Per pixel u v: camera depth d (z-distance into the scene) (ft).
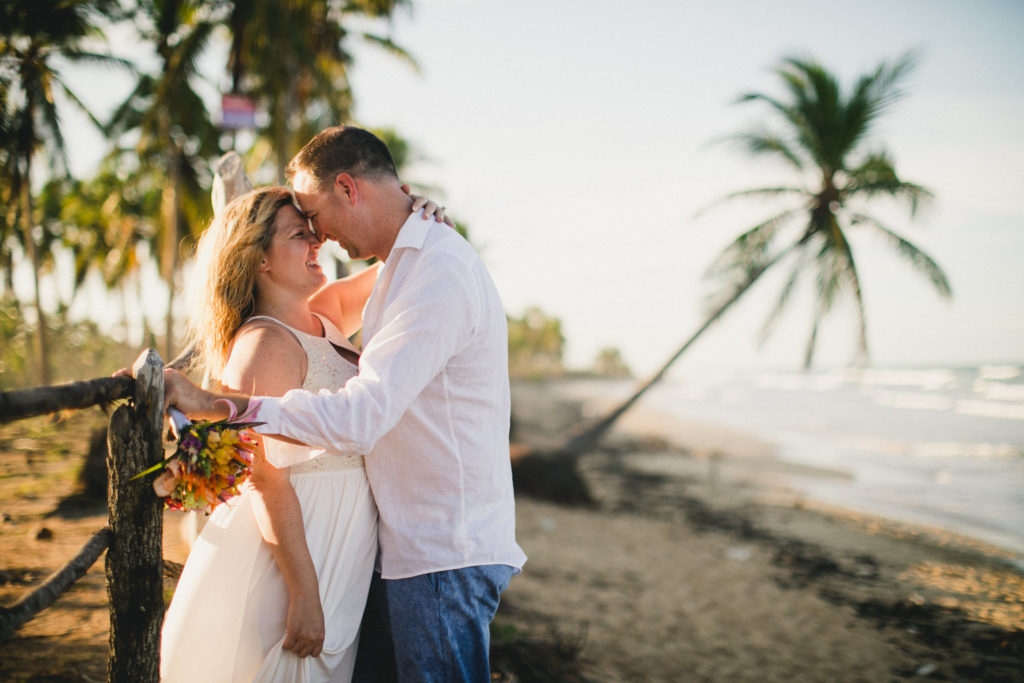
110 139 62.80
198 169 63.72
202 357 6.72
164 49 50.93
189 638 5.16
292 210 5.75
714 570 27.22
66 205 82.74
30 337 71.77
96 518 18.66
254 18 45.42
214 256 5.66
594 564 26.13
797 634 20.13
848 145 50.57
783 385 296.10
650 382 48.98
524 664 12.94
